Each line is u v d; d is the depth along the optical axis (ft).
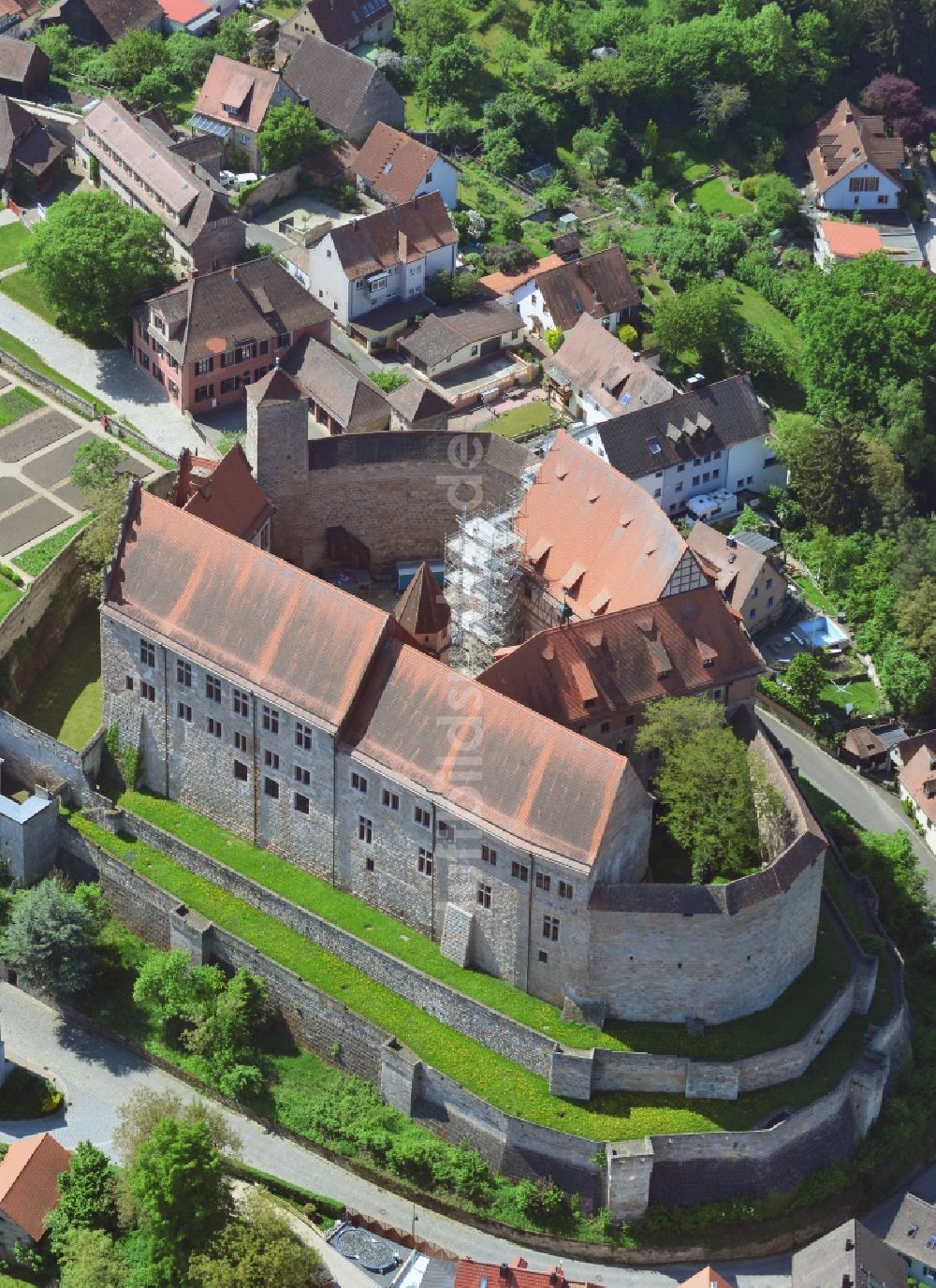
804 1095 643.86
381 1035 643.04
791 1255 644.69
